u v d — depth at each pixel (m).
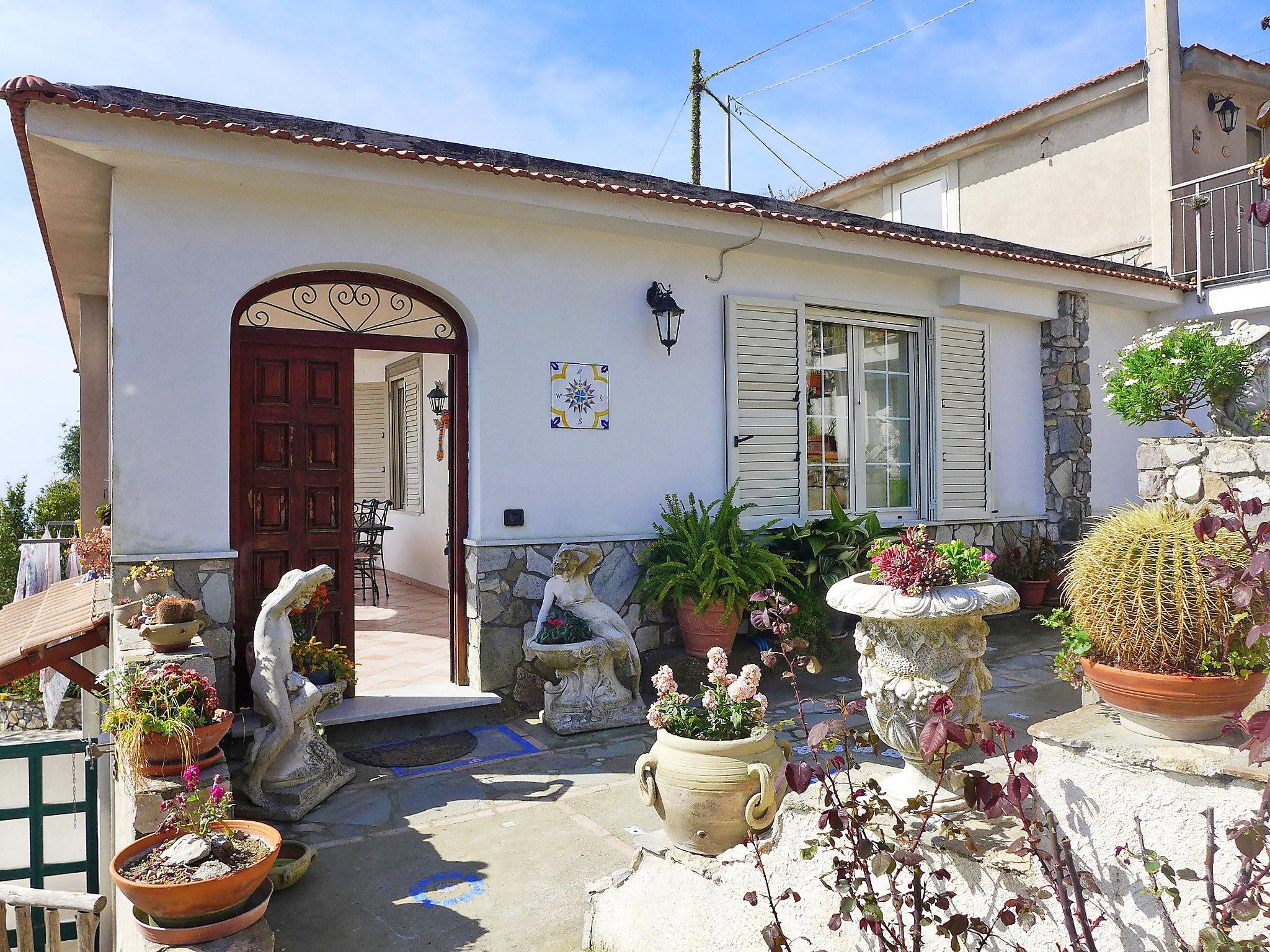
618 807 4.14
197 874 2.64
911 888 2.02
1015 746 4.84
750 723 3.11
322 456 5.35
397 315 5.64
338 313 5.47
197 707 3.52
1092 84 9.91
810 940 2.41
